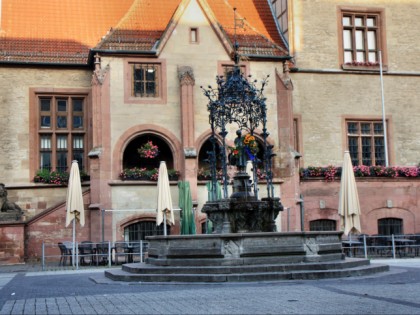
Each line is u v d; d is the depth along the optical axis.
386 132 38.62
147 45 32.84
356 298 12.33
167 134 32.28
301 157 36.91
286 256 17.97
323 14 38.47
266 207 21.11
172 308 11.51
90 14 38.25
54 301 13.30
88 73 35.28
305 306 11.32
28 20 36.81
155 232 31.62
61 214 30.97
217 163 33.78
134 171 31.31
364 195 34.41
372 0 39.44
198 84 32.91
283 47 37.97
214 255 17.81
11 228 29.44
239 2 39.88
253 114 23.06
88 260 29.52
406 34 39.75
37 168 34.25
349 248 28.61
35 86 34.56
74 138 35.16
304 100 37.53
